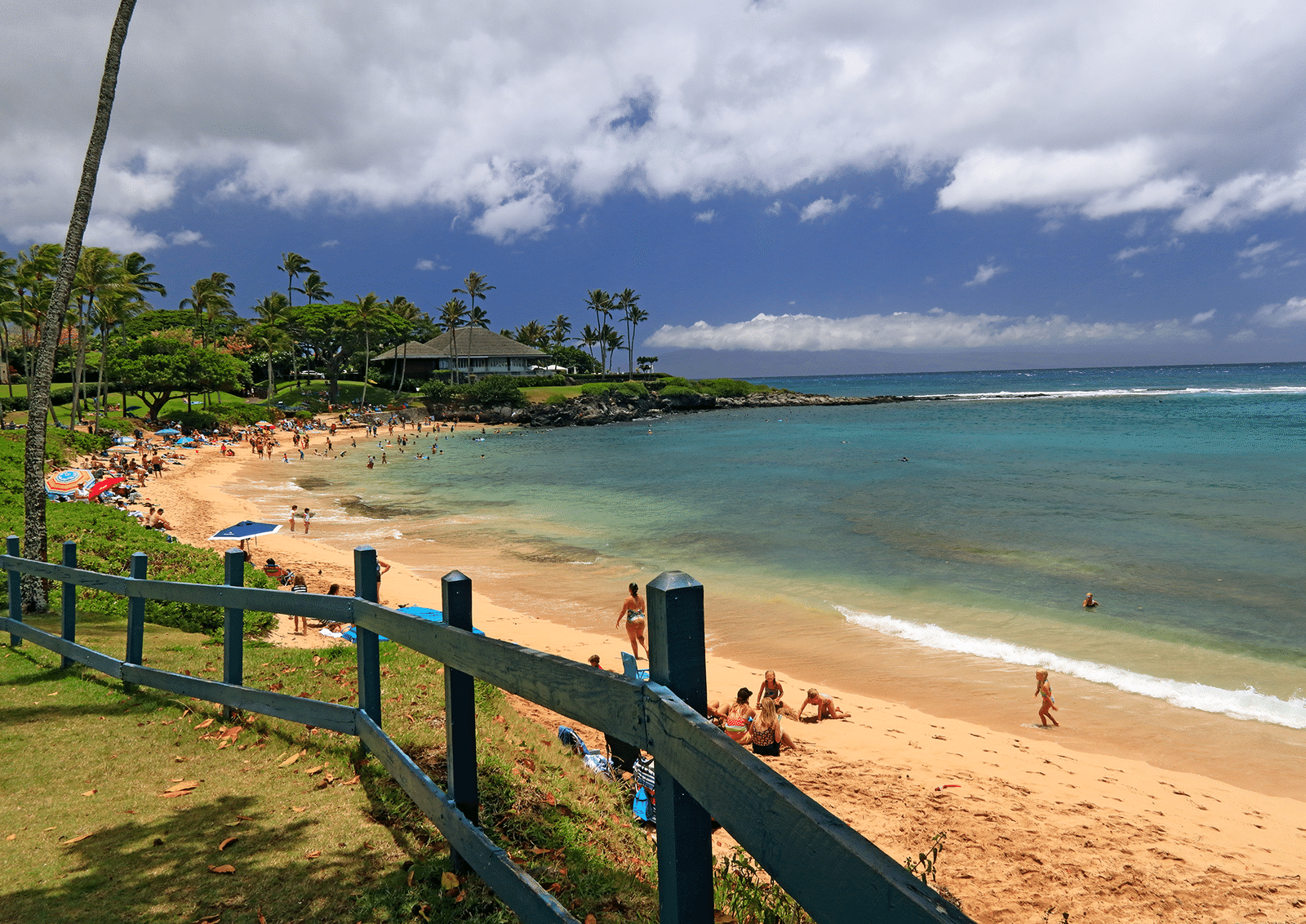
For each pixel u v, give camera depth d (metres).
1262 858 8.73
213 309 96.94
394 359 128.38
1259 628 18.84
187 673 7.00
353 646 8.73
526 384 128.50
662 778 1.53
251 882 3.05
